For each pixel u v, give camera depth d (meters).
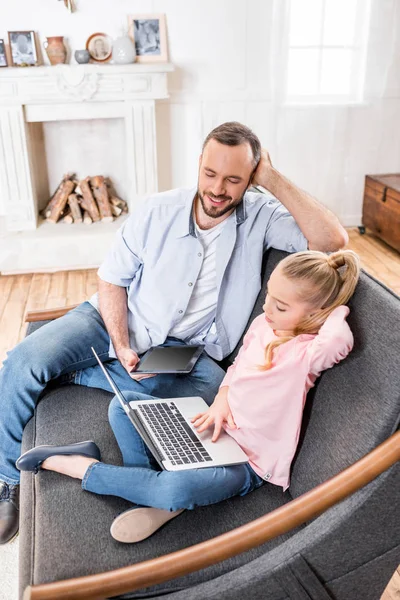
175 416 1.52
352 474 1.10
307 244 1.65
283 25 3.71
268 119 3.97
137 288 1.87
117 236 1.87
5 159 3.53
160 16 3.59
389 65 3.96
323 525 1.15
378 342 1.22
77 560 1.21
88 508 1.33
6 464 1.72
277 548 1.18
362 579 1.22
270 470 1.38
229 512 1.33
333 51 3.93
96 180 3.85
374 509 1.13
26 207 3.65
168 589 1.18
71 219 3.82
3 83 3.37
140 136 3.62
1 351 2.72
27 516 1.33
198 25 3.67
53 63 3.49
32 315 1.98
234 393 1.44
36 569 1.19
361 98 4.04
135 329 1.86
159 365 1.70
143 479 1.31
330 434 1.28
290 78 3.97
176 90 3.81
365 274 1.40
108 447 1.54
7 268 3.63
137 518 1.24
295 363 1.31
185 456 1.36
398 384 1.14
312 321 1.34
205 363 1.78
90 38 3.55
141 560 1.21
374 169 4.25
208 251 1.78
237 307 1.78
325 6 3.81
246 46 3.77
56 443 1.54
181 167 4.03
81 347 1.78
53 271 3.69
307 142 4.08
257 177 1.67
